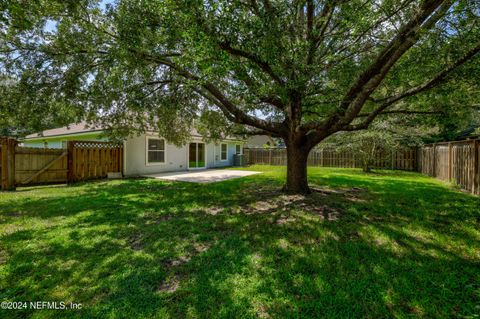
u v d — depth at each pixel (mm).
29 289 2189
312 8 4445
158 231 3635
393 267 2555
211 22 3301
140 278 2371
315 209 4754
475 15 3527
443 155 8547
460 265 2596
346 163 15297
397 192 6375
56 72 5750
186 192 6711
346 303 2002
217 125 8398
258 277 2387
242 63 3781
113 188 7441
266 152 19297
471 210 4609
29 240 3268
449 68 4238
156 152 12367
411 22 3420
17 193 6629
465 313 1883
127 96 6473
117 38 4430
